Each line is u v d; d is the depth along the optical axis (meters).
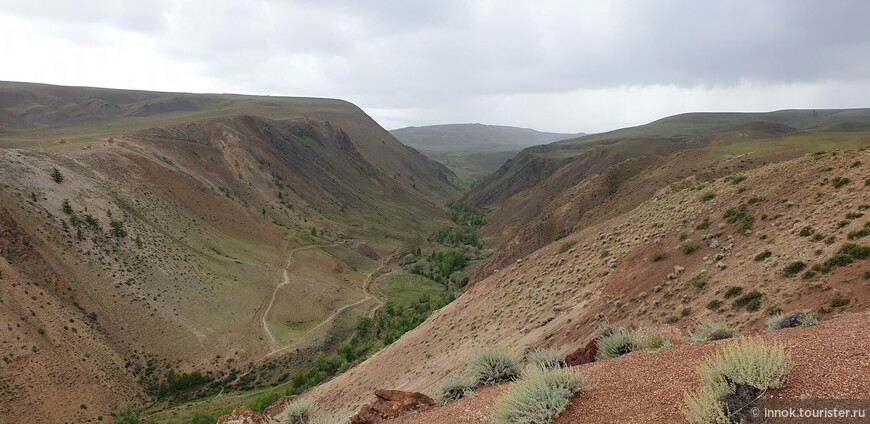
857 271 15.39
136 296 74.38
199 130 167.00
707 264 23.80
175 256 90.12
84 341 61.44
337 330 87.50
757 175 32.12
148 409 59.66
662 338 11.08
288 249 123.56
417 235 176.75
